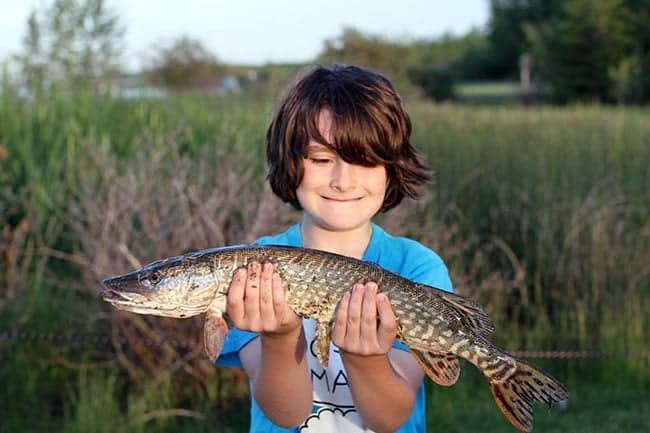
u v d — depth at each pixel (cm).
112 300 109
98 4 696
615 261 319
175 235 261
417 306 108
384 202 126
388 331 105
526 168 398
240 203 276
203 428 254
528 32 1551
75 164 337
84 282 280
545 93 1407
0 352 262
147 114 444
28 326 267
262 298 104
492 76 2152
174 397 264
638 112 650
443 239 324
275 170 122
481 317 111
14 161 359
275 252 108
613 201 338
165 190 277
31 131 387
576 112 621
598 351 304
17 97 443
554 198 357
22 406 257
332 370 120
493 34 2159
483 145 452
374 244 124
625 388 296
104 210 271
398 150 119
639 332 307
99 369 270
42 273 292
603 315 311
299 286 107
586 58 1338
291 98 119
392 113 118
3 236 294
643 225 346
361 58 981
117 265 260
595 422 267
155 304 108
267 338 109
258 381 114
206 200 278
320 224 120
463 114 604
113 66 701
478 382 292
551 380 107
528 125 523
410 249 124
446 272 123
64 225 319
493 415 270
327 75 120
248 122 459
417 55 1388
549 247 335
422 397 123
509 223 358
